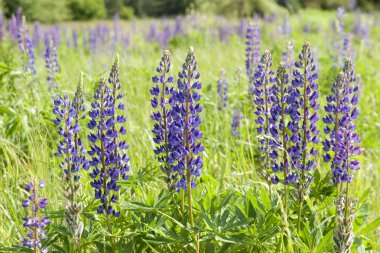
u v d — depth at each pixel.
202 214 2.21
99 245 2.26
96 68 4.58
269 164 2.51
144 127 3.22
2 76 3.37
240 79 3.68
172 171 2.32
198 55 5.95
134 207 2.23
